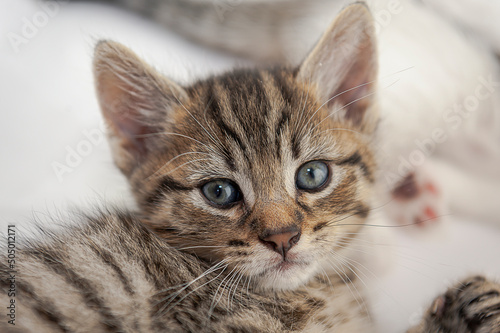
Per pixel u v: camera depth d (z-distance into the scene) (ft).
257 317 0.73
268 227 0.70
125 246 0.72
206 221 0.72
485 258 0.91
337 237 0.74
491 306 0.74
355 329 0.78
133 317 0.70
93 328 0.69
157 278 0.71
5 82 1.02
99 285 0.70
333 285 0.79
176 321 0.71
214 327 0.71
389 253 0.88
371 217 0.81
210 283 0.73
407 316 0.82
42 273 0.70
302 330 0.73
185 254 0.74
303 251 0.71
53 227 0.76
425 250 0.92
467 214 0.99
